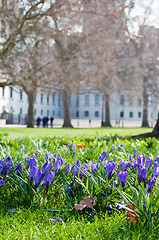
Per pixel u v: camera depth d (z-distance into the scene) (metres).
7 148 6.43
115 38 34.00
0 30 33.50
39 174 3.21
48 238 2.50
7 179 3.46
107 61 37.81
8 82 35.41
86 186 3.19
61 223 2.85
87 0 23.00
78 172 3.46
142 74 51.69
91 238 2.52
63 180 3.34
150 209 2.72
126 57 49.75
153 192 3.02
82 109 96.00
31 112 45.12
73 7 23.00
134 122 86.38
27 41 39.50
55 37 31.78
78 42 34.41
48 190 3.33
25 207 3.16
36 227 2.68
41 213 3.03
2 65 30.94
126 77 49.94
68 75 35.47
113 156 5.36
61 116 97.19
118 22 23.02
